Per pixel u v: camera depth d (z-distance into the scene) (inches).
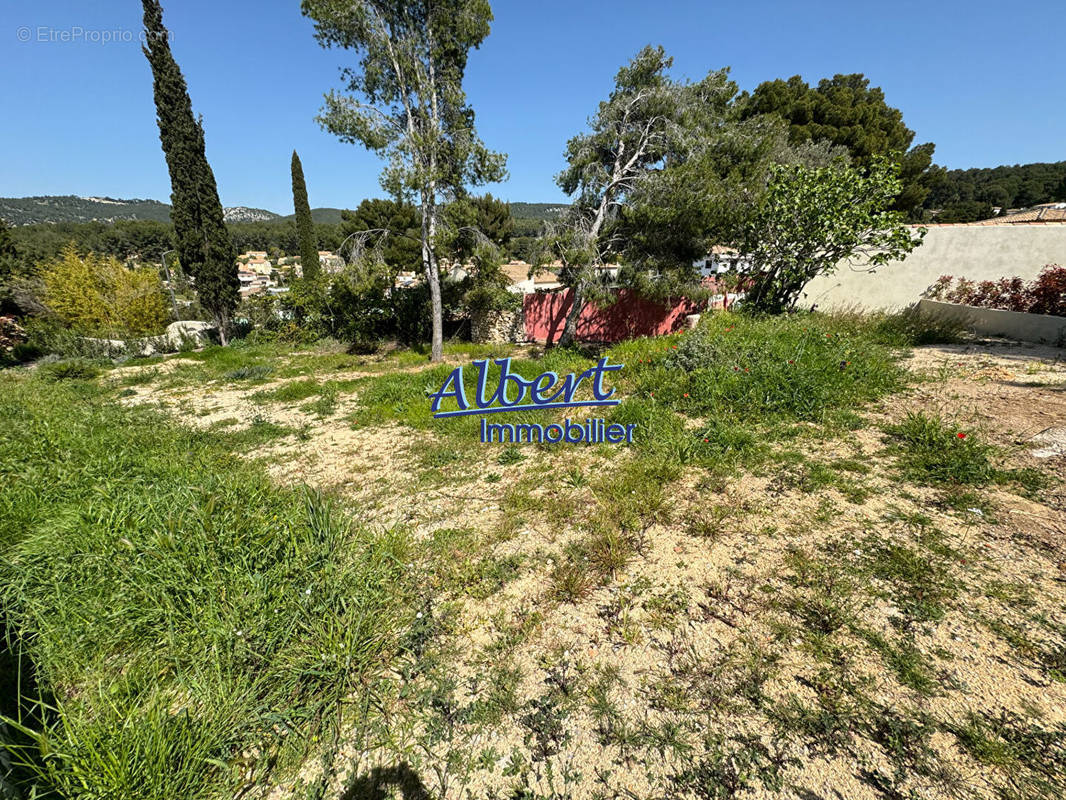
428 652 82.4
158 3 498.0
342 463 177.0
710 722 65.2
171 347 565.9
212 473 139.9
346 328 550.0
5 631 86.0
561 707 69.9
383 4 340.2
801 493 118.0
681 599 88.0
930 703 63.1
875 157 284.8
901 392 170.9
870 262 305.4
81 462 163.9
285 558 93.9
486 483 148.9
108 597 89.5
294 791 62.6
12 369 453.1
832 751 59.4
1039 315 231.6
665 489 128.9
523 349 460.1
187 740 64.6
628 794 57.8
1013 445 124.0
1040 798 51.3
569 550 107.0
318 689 75.8
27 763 58.2
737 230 326.3
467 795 59.9
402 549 110.7
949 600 78.9
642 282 351.9
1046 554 86.3
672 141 334.6
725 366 197.0
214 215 552.4
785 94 666.8
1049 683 63.4
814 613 80.7
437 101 367.6
